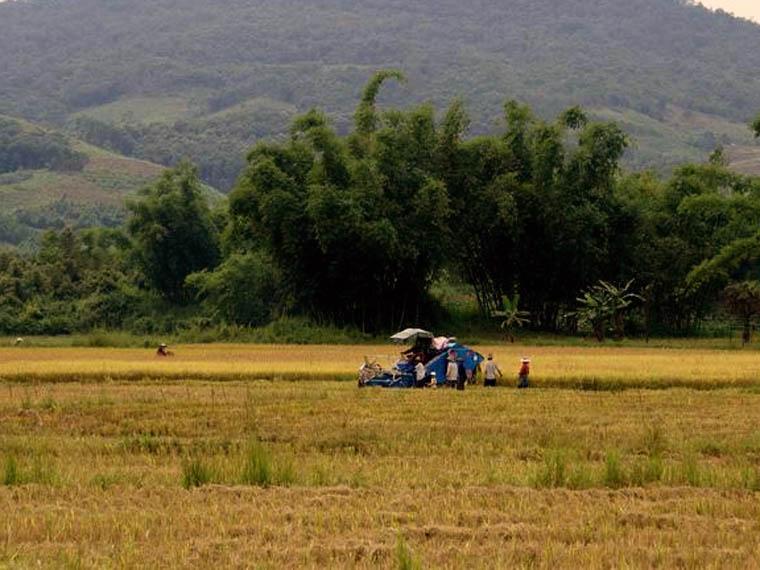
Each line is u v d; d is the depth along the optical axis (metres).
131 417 101.25
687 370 151.62
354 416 100.75
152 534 52.84
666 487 65.75
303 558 48.62
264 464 67.75
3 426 96.50
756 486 66.62
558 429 91.56
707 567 47.06
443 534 52.94
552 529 53.72
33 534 52.81
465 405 110.38
